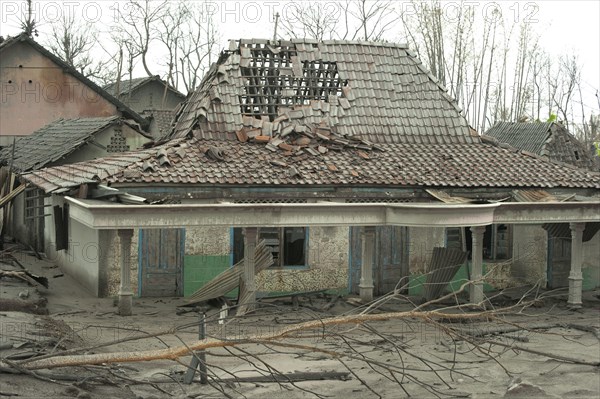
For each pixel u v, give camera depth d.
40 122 39.47
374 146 26.73
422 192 25.12
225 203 21.36
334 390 15.30
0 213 34.00
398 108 28.52
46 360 12.65
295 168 24.31
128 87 53.84
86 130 32.16
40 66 39.41
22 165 32.31
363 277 23.73
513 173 26.45
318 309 22.95
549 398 15.25
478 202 23.75
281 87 28.17
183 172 23.34
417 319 20.41
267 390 15.11
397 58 29.98
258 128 26.55
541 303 24.80
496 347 19.05
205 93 27.42
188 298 23.39
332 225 21.28
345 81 28.89
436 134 28.25
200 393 14.22
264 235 24.64
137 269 23.80
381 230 25.66
